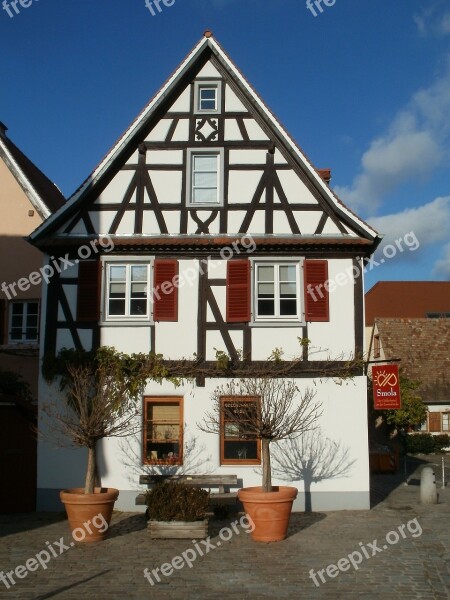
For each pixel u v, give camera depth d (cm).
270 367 1538
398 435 2906
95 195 1614
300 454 1517
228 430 1419
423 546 1123
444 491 1870
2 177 1948
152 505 1202
